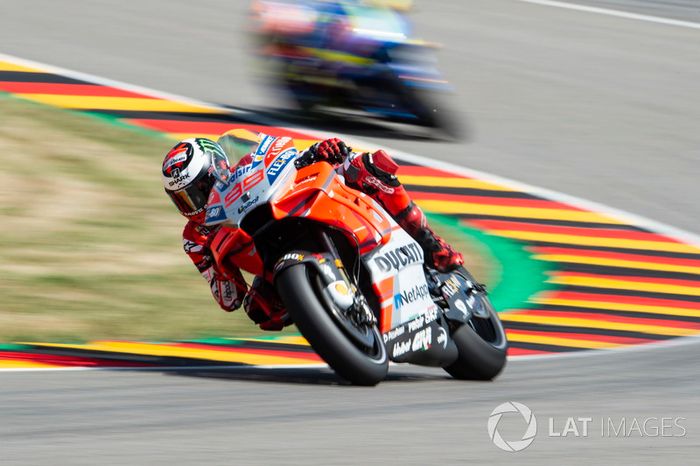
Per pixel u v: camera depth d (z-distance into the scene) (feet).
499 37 212.02
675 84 193.26
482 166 142.92
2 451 39.40
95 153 129.49
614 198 137.18
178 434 42.86
